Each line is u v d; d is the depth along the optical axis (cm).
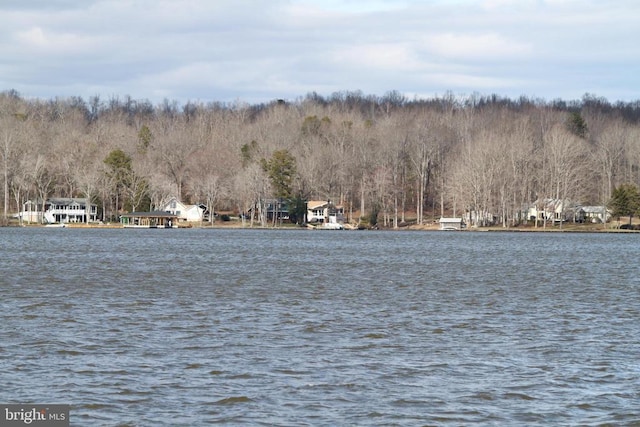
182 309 5838
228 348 4369
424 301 6562
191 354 4203
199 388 3553
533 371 3916
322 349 4384
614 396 3503
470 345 4547
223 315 5553
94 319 5297
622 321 5509
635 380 3762
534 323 5378
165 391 3503
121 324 5106
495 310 6034
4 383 3581
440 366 4009
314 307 6062
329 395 3481
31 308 5788
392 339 4706
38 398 3381
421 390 3572
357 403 3381
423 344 4569
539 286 7988
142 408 3275
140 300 6350
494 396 3494
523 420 3197
